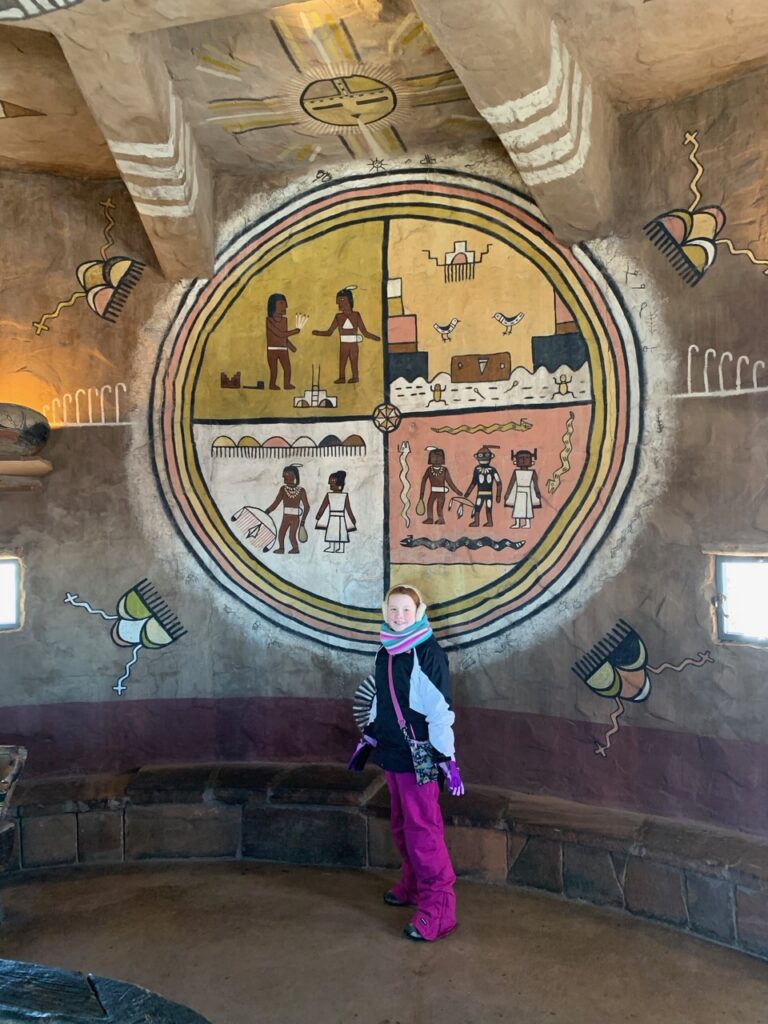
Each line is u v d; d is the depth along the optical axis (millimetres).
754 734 3955
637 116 4379
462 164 4867
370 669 5031
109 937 3906
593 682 4465
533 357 4688
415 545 4953
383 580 5012
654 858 3900
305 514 5137
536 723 4645
